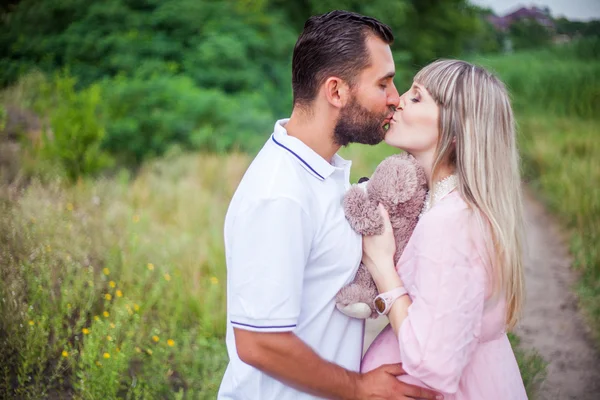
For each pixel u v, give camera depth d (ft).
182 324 12.07
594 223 19.06
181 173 22.00
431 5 51.08
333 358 5.57
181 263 14.25
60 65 30.30
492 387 5.71
